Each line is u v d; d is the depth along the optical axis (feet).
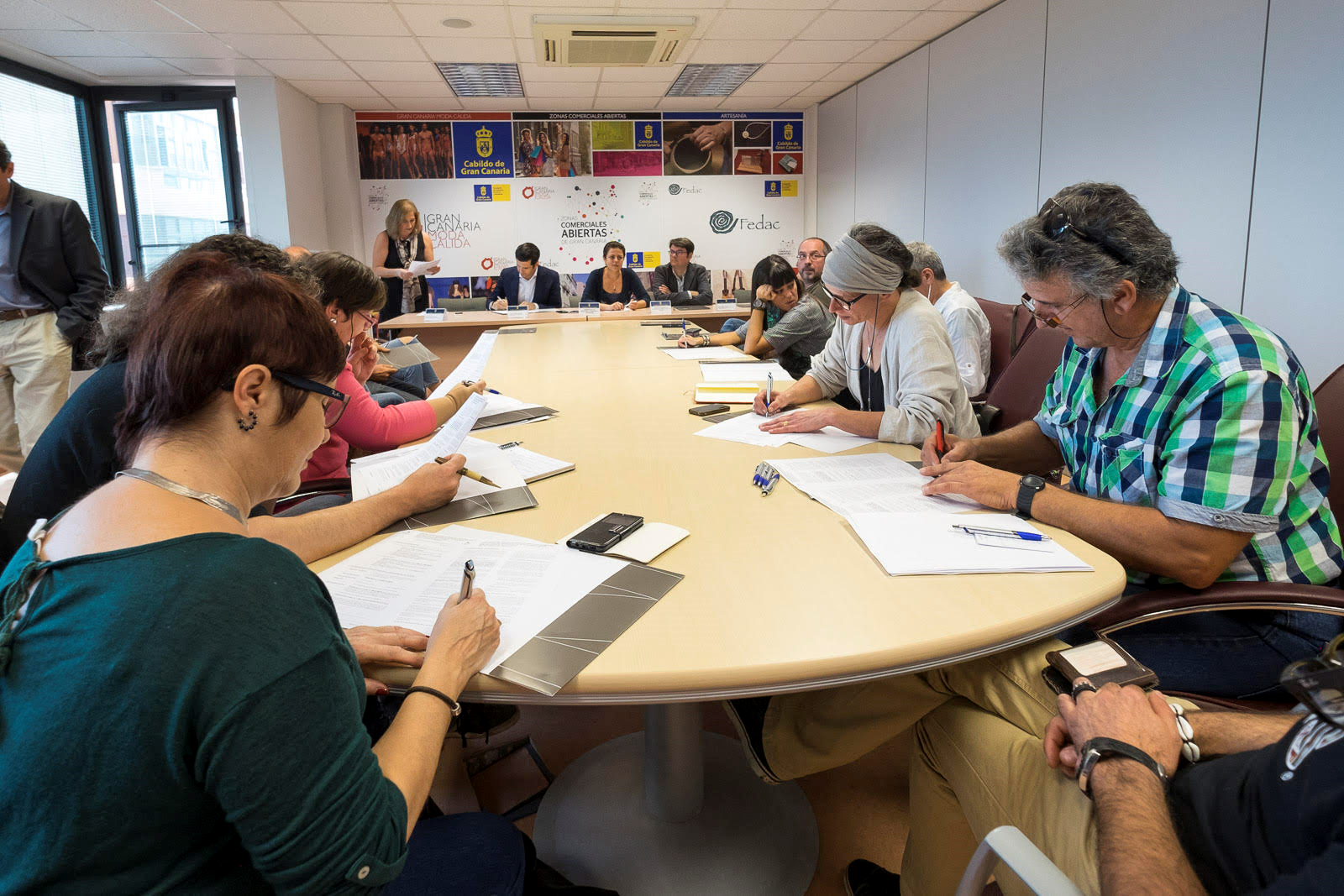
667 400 7.80
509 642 2.97
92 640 1.75
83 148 21.90
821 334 11.75
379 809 2.03
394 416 6.38
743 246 27.78
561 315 20.10
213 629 1.78
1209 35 11.78
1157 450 4.31
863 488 4.76
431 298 26.55
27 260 11.73
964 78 18.07
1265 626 4.20
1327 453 4.56
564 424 6.71
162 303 2.12
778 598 3.33
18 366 12.17
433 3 14.83
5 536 4.10
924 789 3.99
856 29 17.76
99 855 1.78
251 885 1.99
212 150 22.48
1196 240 12.31
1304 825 1.92
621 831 5.03
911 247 10.62
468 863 3.02
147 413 2.11
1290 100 10.59
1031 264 4.38
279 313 2.16
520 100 24.16
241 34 16.81
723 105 25.85
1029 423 5.70
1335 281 10.19
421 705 2.54
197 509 2.04
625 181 26.76
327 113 24.57
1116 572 3.57
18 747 1.73
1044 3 15.33
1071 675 3.09
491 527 4.20
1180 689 4.08
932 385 6.38
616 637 3.00
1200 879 2.21
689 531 4.12
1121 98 13.60
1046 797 3.03
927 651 2.94
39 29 16.29
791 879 4.72
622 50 17.63
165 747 1.73
